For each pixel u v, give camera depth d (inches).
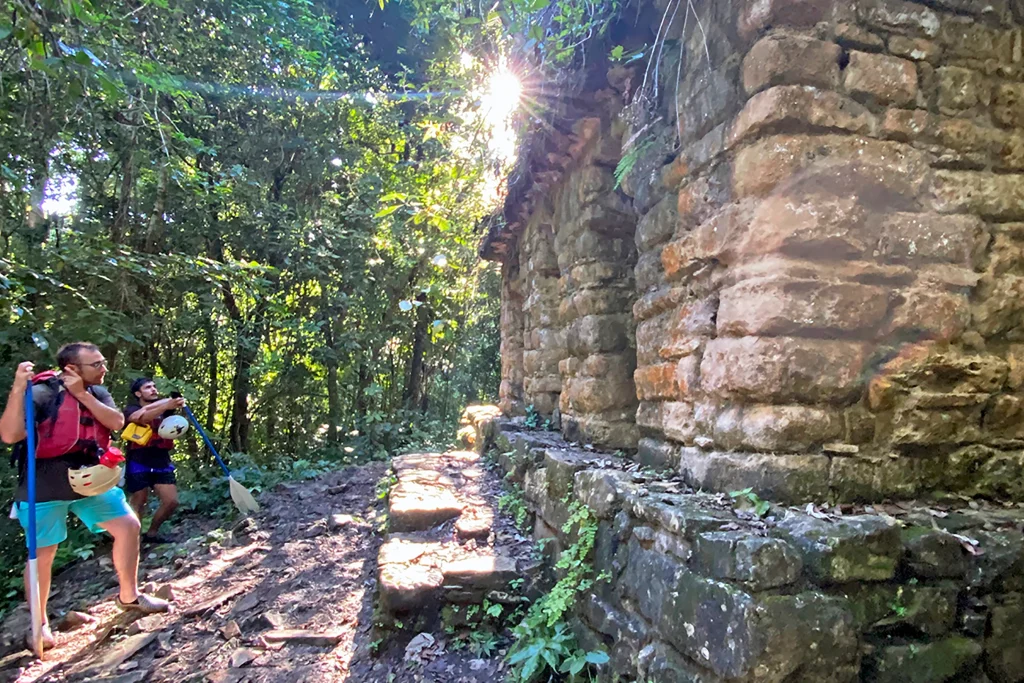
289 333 381.4
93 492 137.4
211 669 121.6
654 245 113.3
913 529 71.7
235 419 383.2
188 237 325.4
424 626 120.7
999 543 71.6
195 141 267.7
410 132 398.6
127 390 259.1
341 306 394.3
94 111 209.8
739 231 83.5
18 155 224.1
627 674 85.4
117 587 169.2
